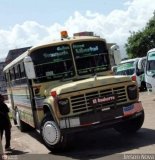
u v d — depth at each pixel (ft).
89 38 39.19
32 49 37.78
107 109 34.40
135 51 211.00
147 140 35.12
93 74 38.70
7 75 59.06
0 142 37.27
